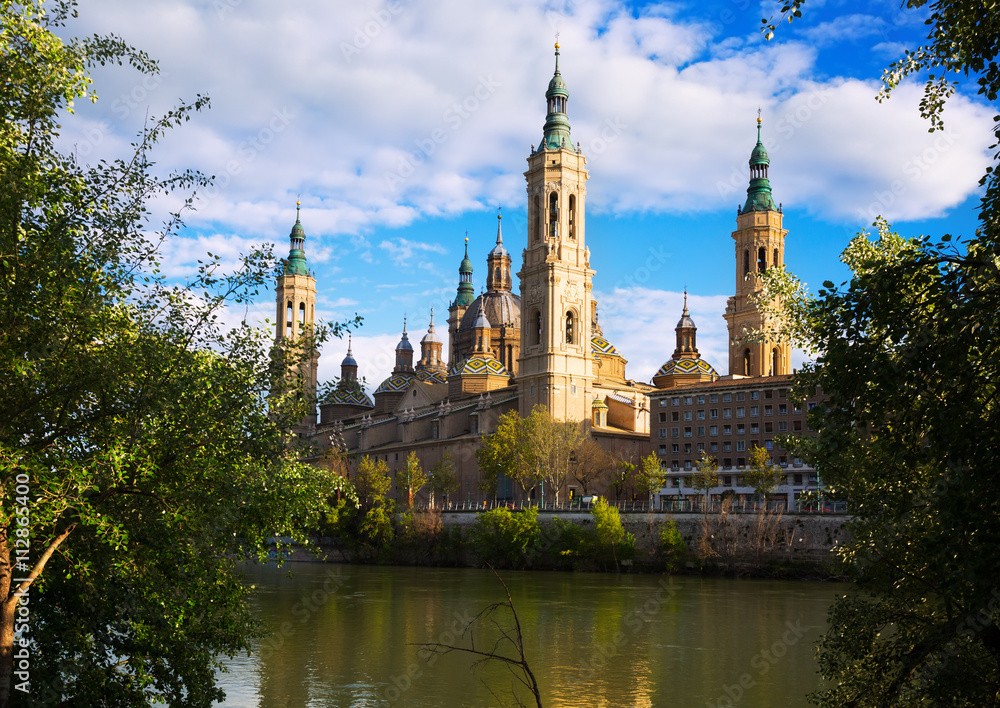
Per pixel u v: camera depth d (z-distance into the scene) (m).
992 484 18.48
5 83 25.16
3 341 25.39
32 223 25.77
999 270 18.53
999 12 18.98
